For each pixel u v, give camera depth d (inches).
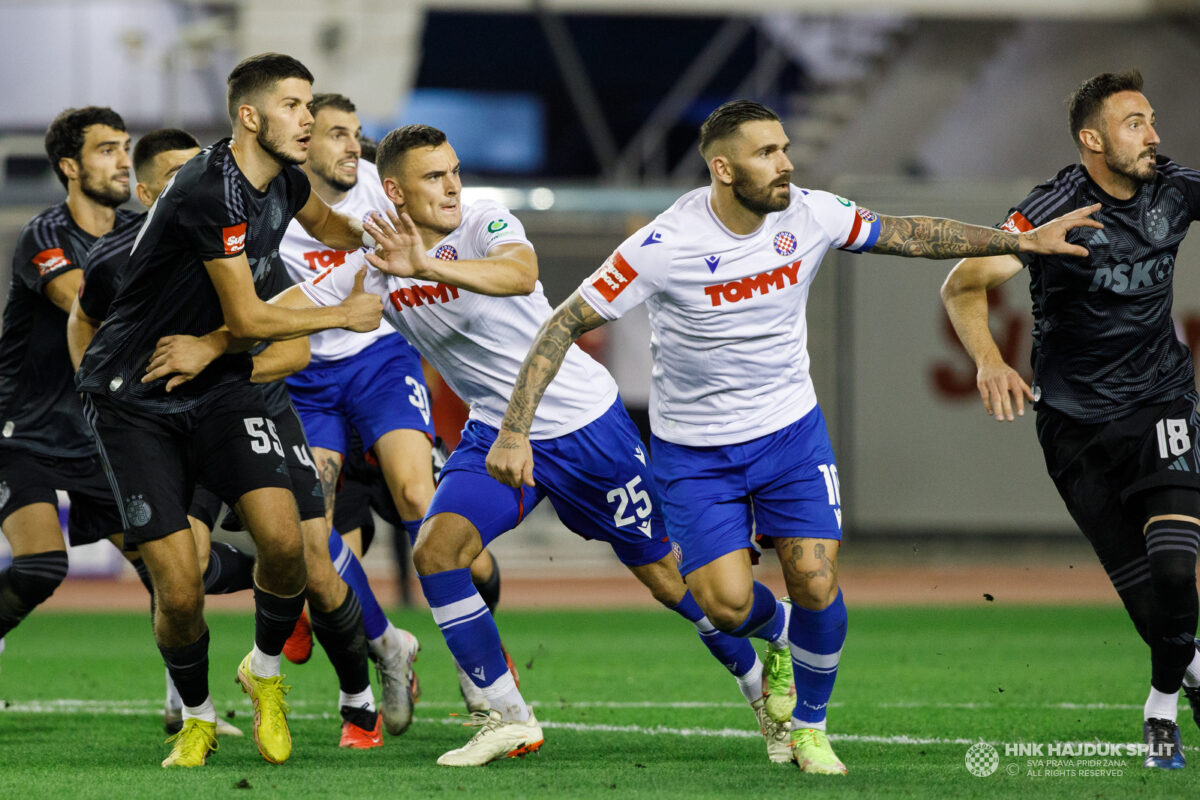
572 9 2625.5
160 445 652.7
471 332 707.4
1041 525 2174.0
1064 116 2805.1
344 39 2706.7
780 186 621.0
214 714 692.7
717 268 637.9
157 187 772.6
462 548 688.4
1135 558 693.9
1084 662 1168.2
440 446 922.7
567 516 741.9
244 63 629.0
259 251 649.6
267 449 663.1
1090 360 689.0
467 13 4183.1
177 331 650.2
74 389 818.8
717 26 4249.5
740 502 671.8
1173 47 2723.9
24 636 1480.1
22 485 807.7
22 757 711.1
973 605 1784.0
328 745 760.3
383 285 712.4
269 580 665.0
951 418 2183.8
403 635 797.2
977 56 2871.6
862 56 3179.1
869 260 2190.0
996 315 2054.6
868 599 1879.9
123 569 2194.9
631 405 2135.8
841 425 2192.4
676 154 4323.3
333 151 873.5
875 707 900.6
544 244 2187.5
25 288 797.2
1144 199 679.1
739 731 802.8
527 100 4357.8
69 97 3457.2
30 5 3442.4
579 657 1238.9
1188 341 2124.8
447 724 856.9
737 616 661.9
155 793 586.2
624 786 600.1
